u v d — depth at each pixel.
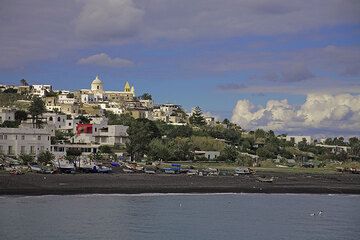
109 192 154.25
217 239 97.12
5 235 93.25
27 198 136.75
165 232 100.56
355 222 119.25
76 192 149.88
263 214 127.69
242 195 166.38
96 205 129.50
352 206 147.75
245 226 110.44
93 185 157.00
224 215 123.69
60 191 147.12
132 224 107.12
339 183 199.25
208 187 171.00
